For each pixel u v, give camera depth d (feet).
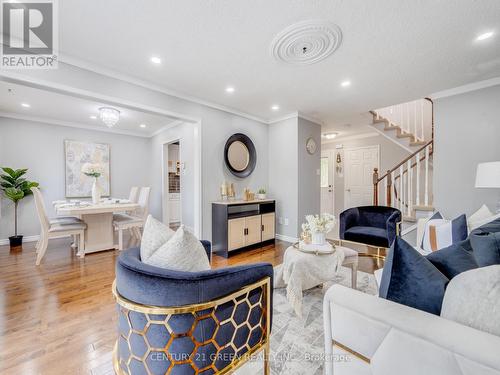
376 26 6.00
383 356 2.56
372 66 8.04
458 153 9.77
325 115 14.06
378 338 2.60
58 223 10.87
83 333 5.32
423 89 10.00
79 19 5.75
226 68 8.20
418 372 2.29
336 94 10.61
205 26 6.02
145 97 9.20
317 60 7.65
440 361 2.15
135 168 18.53
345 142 21.16
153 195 18.72
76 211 10.00
